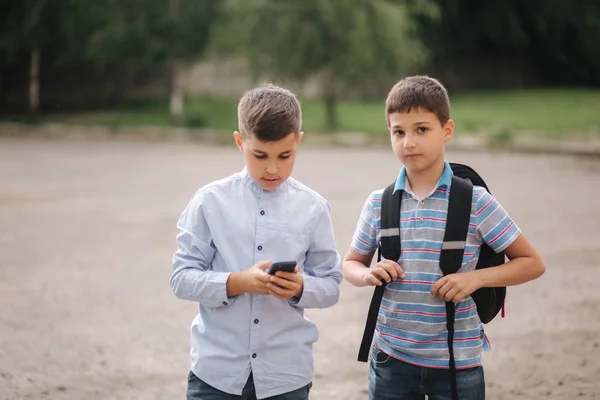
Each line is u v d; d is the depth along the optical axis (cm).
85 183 1308
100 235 871
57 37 2750
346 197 1134
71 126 2539
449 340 256
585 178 1383
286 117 244
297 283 243
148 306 594
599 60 3741
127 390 427
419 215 263
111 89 3195
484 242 264
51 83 3112
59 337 518
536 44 3803
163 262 743
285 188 267
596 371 450
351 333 525
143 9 2506
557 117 2566
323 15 2177
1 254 773
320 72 2330
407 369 265
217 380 258
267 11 2217
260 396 257
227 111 2877
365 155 1847
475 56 3756
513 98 3219
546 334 518
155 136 2347
